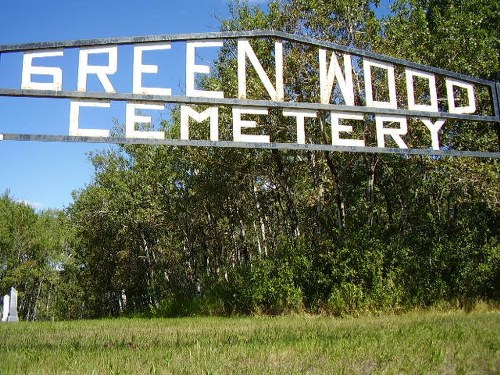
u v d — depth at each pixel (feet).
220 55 69.31
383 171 75.51
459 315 40.32
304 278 59.98
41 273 198.80
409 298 53.47
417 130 59.21
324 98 24.86
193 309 76.89
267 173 75.66
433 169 63.46
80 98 21.47
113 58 21.95
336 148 24.77
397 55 58.80
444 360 15.44
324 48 25.41
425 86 58.59
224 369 14.07
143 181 111.14
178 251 127.03
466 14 66.54
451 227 65.98
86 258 179.73
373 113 25.89
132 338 24.88
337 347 18.17
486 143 61.82
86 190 136.98
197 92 22.80
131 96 21.80
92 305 209.26
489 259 56.08
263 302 62.54
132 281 161.27
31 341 25.02
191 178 92.17
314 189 68.33
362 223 68.59
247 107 23.85
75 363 15.78
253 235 107.04
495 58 64.34
